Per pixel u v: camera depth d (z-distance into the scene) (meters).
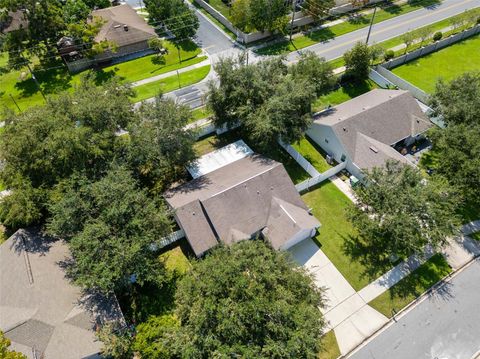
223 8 67.19
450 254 31.81
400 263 31.02
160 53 56.31
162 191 35.25
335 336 26.67
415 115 41.28
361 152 37.09
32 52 51.91
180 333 22.23
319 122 39.53
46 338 23.33
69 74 52.19
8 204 28.47
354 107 41.62
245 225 30.48
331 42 58.97
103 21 54.75
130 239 25.41
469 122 36.34
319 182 37.28
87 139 28.56
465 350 26.30
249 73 37.12
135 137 31.17
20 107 46.78
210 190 31.58
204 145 40.81
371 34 61.06
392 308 28.25
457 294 29.25
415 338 26.77
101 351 23.33
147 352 22.36
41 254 27.53
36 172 28.47
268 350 20.56
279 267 24.31
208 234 29.70
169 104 34.16
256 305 21.27
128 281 26.12
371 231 29.89
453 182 32.88
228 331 21.14
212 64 54.22
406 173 30.28
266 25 57.09
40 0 49.09
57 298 25.17
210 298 22.08
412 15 66.88
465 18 60.25
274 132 36.00
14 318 23.92
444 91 39.47
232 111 37.88
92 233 24.64
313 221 31.59
